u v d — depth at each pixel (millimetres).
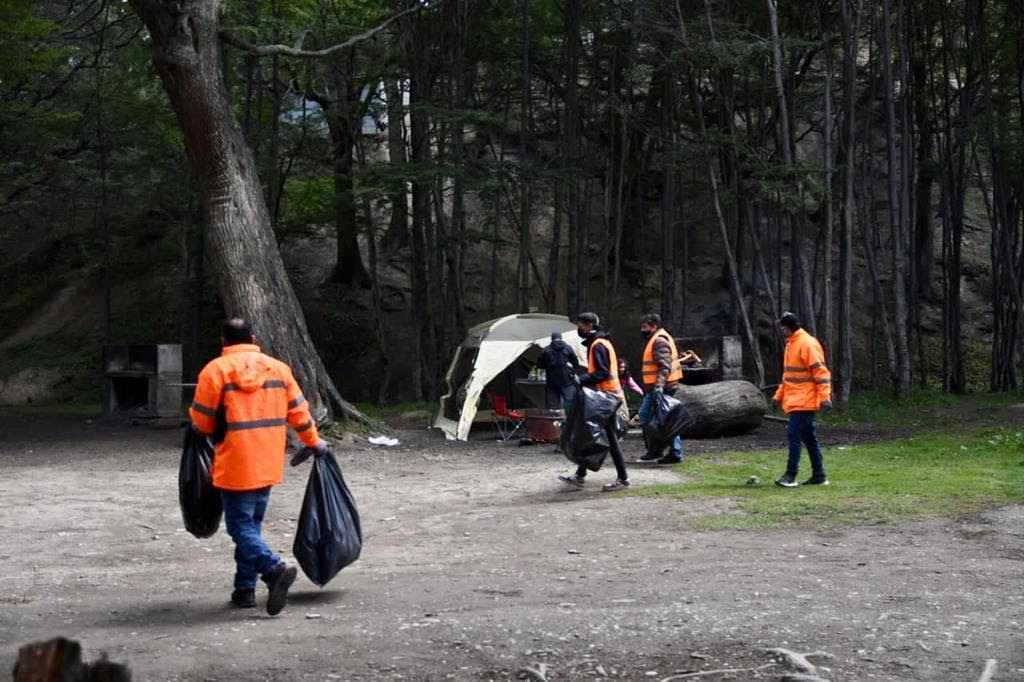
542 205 32062
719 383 16391
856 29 20359
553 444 15492
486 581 6324
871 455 12797
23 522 8930
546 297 23828
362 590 6180
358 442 15852
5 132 23000
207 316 30406
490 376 16672
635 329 28000
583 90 25266
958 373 23766
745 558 6816
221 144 16109
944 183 24266
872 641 4738
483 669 4457
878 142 30609
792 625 5047
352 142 24594
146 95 24547
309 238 32594
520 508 9336
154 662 4621
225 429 5680
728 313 27812
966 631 4891
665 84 22984
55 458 14266
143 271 32812
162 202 24922
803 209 20297
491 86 25656
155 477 12156
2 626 5355
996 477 10109
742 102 25484
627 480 10273
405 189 22000
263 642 4973
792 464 9984
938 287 29656
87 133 24875
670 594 5812
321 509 6008
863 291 29109
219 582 6566
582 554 7125
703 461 12602
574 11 22031
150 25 15906
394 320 29578
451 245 22391
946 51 23469
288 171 25094
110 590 6305
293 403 5930
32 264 33875
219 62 16344
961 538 7324
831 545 7191
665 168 22625
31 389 27688
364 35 18375
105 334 27484
